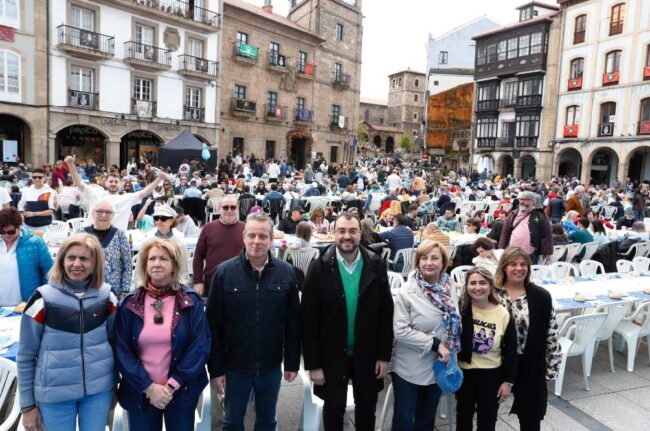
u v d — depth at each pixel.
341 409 3.38
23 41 22.27
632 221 14.02
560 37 33.59
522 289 3.79
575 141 32.78
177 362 2.91
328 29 39.03
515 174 36.62
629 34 29.52
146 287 2.93
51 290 2.80
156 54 26.75
